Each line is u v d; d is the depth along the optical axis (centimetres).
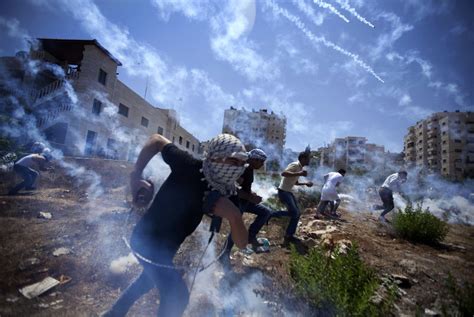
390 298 221
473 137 6022
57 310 202
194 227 147
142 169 159
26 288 227
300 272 243
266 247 390
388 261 360
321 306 213
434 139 6650
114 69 2194
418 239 502
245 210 373
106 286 249
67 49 2055
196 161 149
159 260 141
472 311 227
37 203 533
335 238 441
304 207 828
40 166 707
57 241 330
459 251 458
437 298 265
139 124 2703
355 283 222
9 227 375
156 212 145
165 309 139
